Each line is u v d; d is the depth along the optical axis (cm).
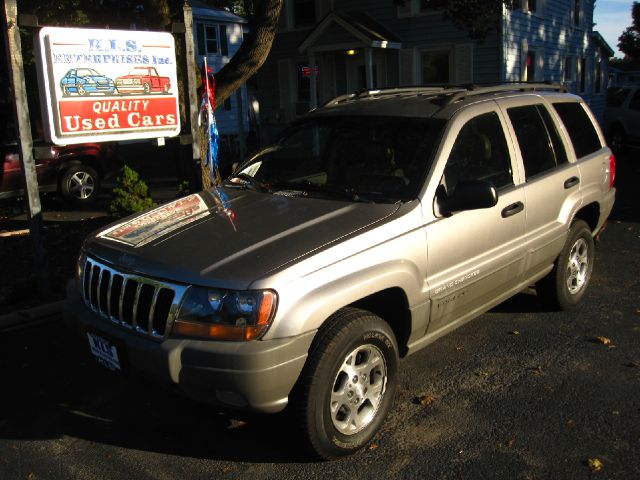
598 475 322
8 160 1045
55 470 343
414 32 1744
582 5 2241
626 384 416
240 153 1939
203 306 307
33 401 418
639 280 634
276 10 862
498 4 1144
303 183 424
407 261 359
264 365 299
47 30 540
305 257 320
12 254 761
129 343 327
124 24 1252
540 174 480
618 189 1196
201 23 2819
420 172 389
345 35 1714
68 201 1130
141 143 2562
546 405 392
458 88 480
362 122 441
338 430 335
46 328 535
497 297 454
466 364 453
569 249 524
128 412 404
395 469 334
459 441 357
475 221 406
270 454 353
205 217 385
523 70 1766
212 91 737
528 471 327
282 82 2025
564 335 499
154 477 335
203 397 313
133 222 403
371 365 349
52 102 553
